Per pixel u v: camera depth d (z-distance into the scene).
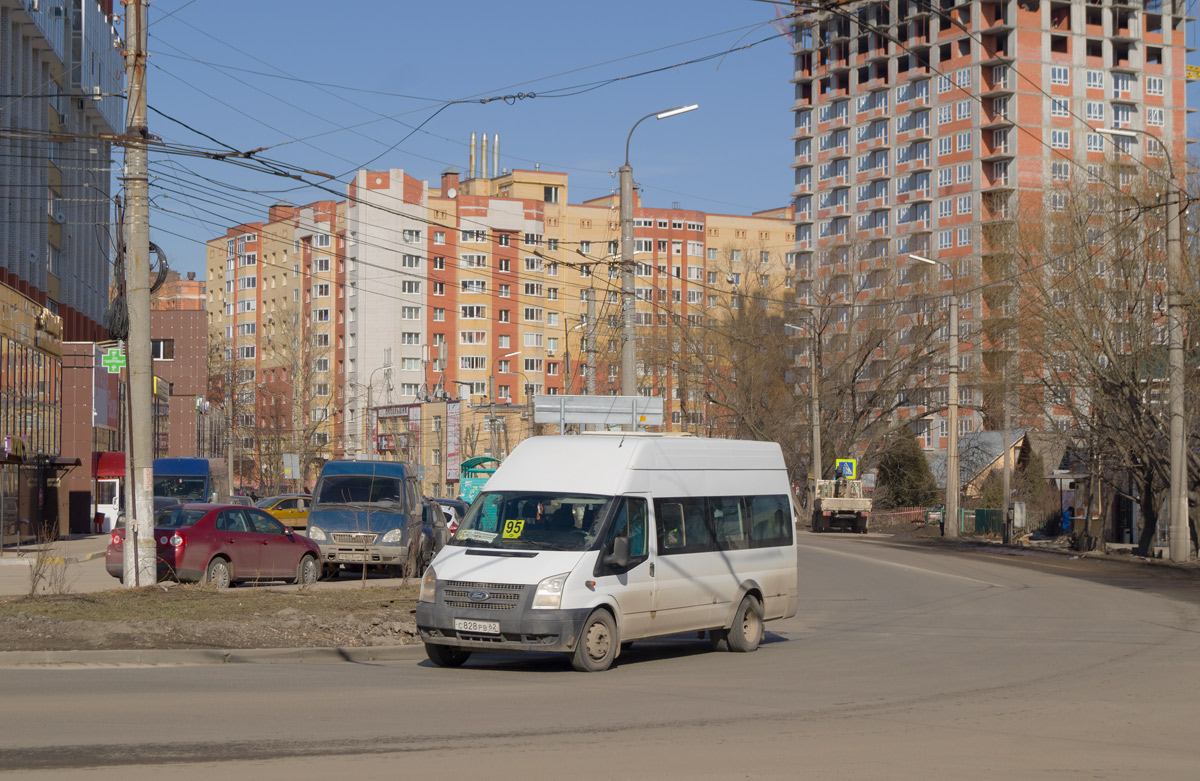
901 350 73.94
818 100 122.50
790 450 74.81
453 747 8.38
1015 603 22.09
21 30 54.88
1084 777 7.64
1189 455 36.06
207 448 83.94
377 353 113.50
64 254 65.12
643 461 13.97
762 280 77.81
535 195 124.56
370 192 113.88
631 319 27.14
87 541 46.62
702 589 14.39
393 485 26.06
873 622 19.11
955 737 9.02
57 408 50.69
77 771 7.35
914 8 111.38
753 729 9.29
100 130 68.62
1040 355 39.91
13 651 12.73
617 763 7.89
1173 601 22.41
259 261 131.50
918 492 73.69
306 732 8.84
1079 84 104.06
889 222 114.00
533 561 12.78
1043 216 40.34
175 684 11.29
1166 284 34.56
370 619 15.98
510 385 118.50
